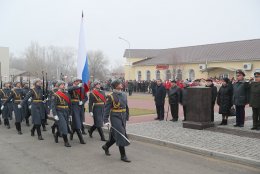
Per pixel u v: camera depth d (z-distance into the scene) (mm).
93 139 10523
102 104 10336
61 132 9234
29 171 6777
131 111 18172
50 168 7000
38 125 10508
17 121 11602
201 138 9812
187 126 11836
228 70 39594
